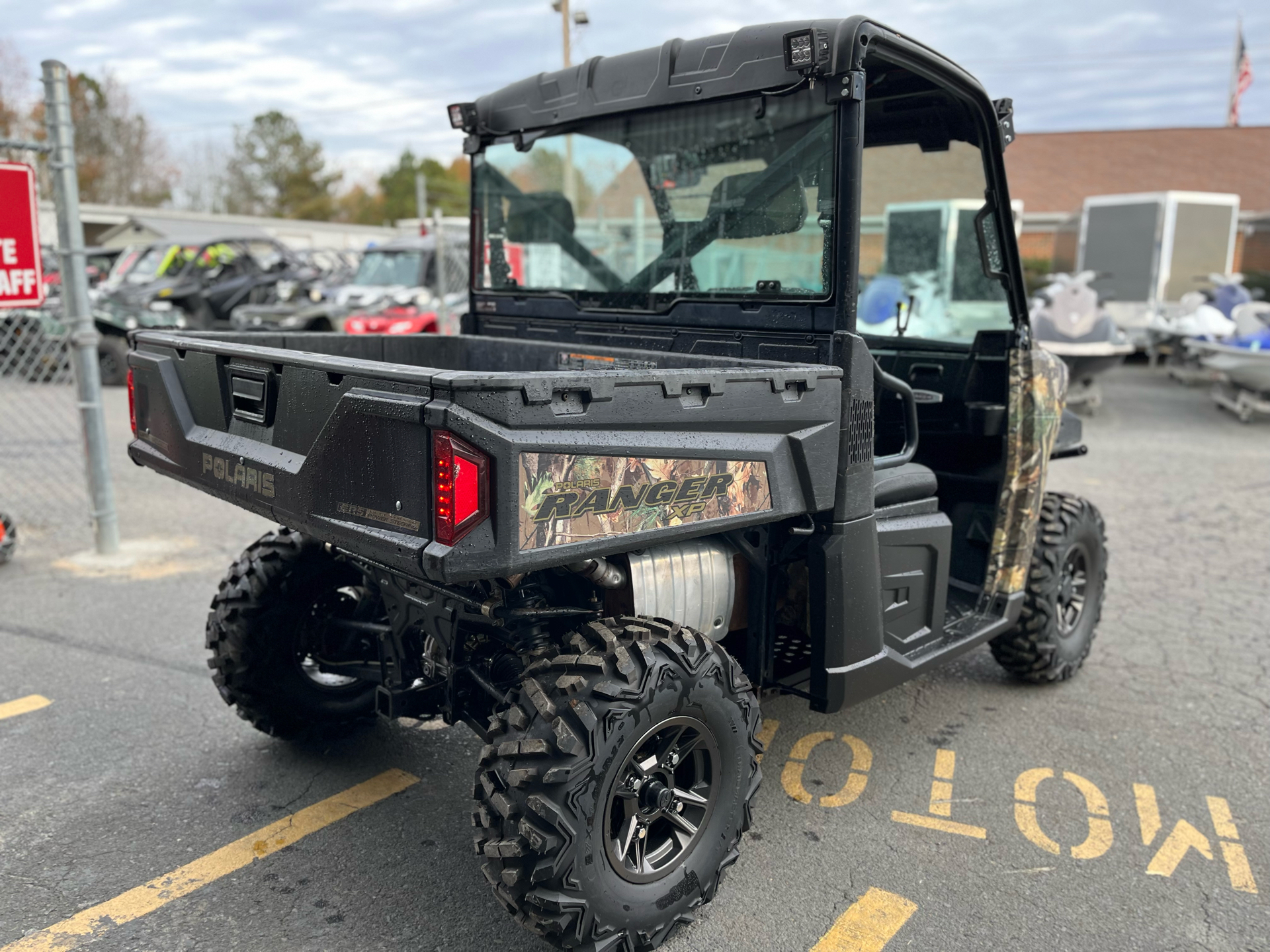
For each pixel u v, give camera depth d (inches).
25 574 196.9
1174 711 147.1
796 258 105.0
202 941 91.4
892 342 147.4
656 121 117.7
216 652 120.0
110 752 126.6
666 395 84.0
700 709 88.8
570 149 128.6
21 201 189.5
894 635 117.5
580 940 82.9
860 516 104.0
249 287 566.6
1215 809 119.0
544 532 76.7
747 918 96.8
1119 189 968.3
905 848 109.9
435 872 103.2
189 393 107.2
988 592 137.3
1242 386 449.4
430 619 97.9
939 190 165.9
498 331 143.0
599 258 127.7
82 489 275.3
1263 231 834.2
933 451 143.9
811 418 97.0
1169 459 355.3
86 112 1855.3
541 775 79.5
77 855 104.2
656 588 95.2
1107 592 202.5
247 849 106.3
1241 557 229.1
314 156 2492.6
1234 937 95.4
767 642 107.7
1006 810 118.3
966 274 188.7
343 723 129.8
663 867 89.4
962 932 95.3
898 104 123.0
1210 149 1000.9
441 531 73.9
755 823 114.5
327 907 96.8
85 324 199.6
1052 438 135.9
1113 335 448.5
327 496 85.1
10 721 133.8
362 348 134.3
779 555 107.0
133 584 191.5
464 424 72.0
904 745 135.0
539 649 96.3
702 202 114.4
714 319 113.7
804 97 101.3
